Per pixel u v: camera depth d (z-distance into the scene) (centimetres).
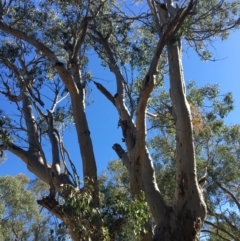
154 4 1297
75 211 893
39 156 1157
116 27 1491
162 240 1004
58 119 1372
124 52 1495
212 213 1955
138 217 933
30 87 1310
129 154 1123
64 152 1137
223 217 1955
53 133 1184
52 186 1066
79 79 1268
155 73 1027
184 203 1017
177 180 1042
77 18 1341
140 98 1030
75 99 1166
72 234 943
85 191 939
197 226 1003
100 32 1479
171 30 1093
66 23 1341
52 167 1098
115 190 1688
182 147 1054
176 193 1041
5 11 1327
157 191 1083
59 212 989
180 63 1157
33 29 1396
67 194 964
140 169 1087
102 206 979
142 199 970
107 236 917
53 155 1127
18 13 1374
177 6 1233
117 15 1439
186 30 1259
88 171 1105
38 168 1132
